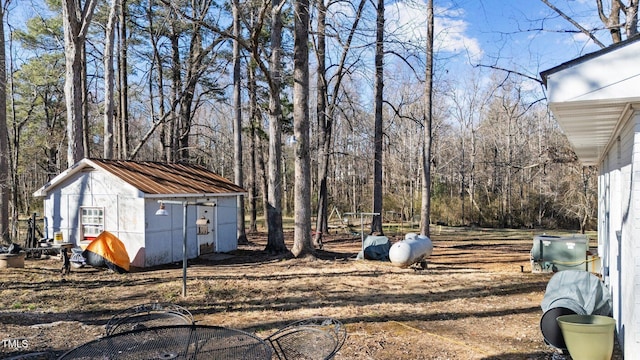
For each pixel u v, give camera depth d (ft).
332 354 13.98
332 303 26.04
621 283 17.97
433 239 75.20
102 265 36.37
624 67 12.91
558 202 100.68
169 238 41.06
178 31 66.39
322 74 60.75
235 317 23.09
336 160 125.80
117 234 39.55
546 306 18.33
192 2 60.29
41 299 27.02
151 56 68.33
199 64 69.92
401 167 125.90
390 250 38.60
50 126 96.12
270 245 46.21
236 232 50.47
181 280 32.68
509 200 112.68
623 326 17.20
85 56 64.34
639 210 14.84
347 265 39.65
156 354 13.33
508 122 117.70
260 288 30.04
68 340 19.51
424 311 24.30
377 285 31.14
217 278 33.63
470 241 71.51
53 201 42.70
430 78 54.03
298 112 42.65
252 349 13.78
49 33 69.36
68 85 44.47
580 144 25.80
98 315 23.72
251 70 71.77
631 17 30.25
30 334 20.35
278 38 44.34
